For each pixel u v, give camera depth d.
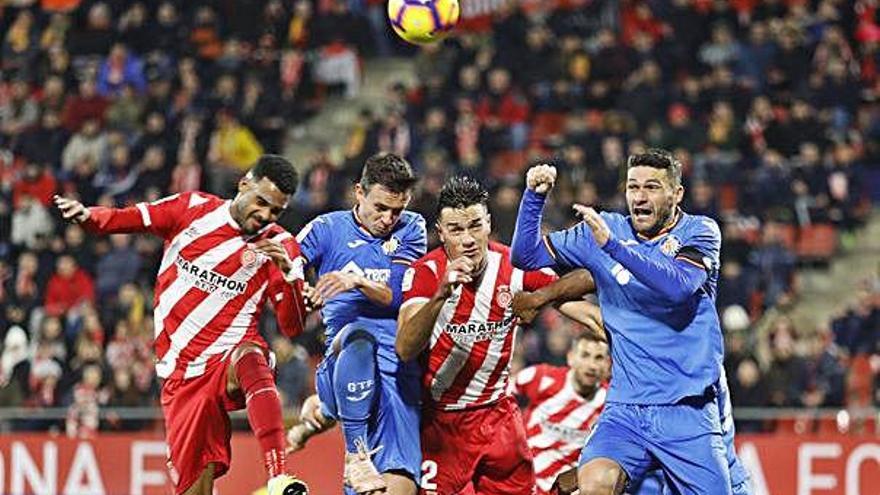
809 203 46.81
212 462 21.58
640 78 49.41
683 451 20.23
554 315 40.56
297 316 21.19
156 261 45.41
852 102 49.69
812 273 46.88
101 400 38.97
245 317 21.45
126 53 52.88
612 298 20.66
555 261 21.12
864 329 41.25
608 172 45.25
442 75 52.00
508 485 22.27
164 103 50.91
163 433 35.72
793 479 34.41
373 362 21.50
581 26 53.44
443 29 22.23
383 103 54.62
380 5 56.50
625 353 20.56
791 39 51.19
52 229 47.69
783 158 48.06
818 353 39.94
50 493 35.59
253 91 51.47
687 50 51.38
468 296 21.20
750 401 38.53
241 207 21.06
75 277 44.47
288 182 21.00
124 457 35.59
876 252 47.19
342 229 22.34
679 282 19.73
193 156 49.00
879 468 34.34
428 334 20.33
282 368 38.56
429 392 21.83
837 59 50.56
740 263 44.09
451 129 48.56
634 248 20.17
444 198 20.66
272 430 20.39
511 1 54.09
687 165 46.41
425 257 21.38
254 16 54.34
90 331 40.72
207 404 21.33
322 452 34.50
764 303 43.31
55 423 37.12
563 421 27.02
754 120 48.31
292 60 53.16
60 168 49.66
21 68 53.41
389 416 21.64
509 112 49.91
